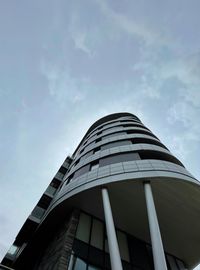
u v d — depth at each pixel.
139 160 16.91
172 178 14.62
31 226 22.62
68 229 14.50
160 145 21.53
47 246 17.30
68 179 21.09
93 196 15.68
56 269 11.95
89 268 12.66
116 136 23.55
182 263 18.75
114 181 14.90
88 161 20.44
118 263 10.10
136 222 16.95
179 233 17.64
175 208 16.33
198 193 15.24
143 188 15.09
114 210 16.59
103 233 15.69
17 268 20.14
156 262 9.92
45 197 25.58
